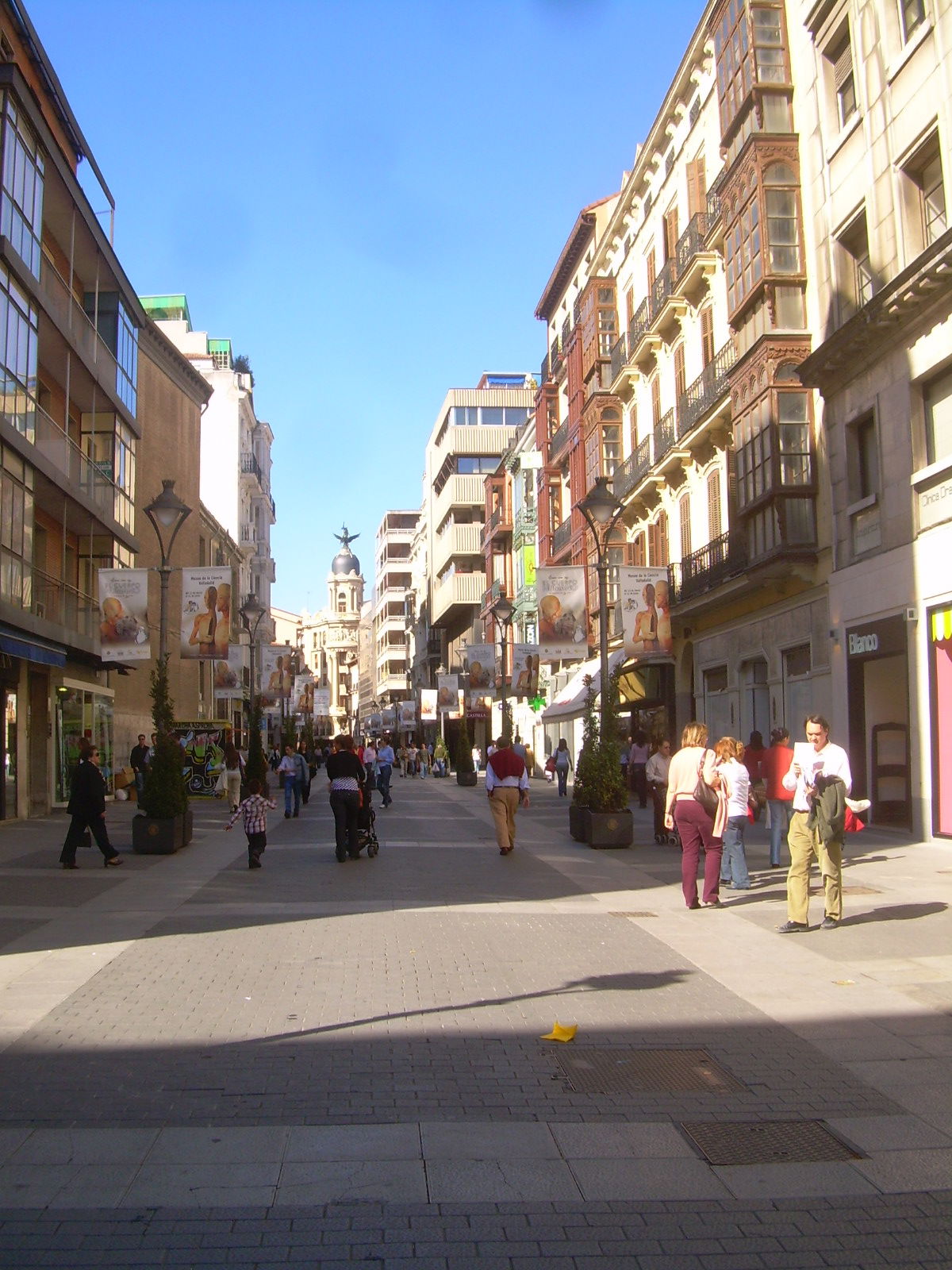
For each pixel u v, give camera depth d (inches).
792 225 919.0
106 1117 224.5
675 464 1229.1
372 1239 171.9
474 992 330.3
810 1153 207.8
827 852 425.7
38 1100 234.1
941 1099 238.1
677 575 1228.5
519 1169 199.3
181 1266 162.9
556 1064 261.0
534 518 2208.4
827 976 349.4
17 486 914.7
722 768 546.3
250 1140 212.1
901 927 424.5
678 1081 249.6
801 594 920.9
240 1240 171.3
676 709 1288.1
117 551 1328.7
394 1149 208.5
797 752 436.8
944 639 691.4
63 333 1043.3
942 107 680.4
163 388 1753.2
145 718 1644.9
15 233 895.1
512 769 710.5
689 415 1152.2
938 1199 187.9
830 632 858.1
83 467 1143.0
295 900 514.3
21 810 1014.4
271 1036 283.4
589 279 1614.2
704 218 1167.0
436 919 458.3
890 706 799.7
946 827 693.9
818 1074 254.5
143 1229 174.9
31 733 1079.6
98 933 425.4
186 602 948.6
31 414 945.5
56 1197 186.4
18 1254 165.8
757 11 941.2
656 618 952.3
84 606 1175.0
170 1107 229.9
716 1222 178.7
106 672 1362.0
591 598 1567.4
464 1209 183.0
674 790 491.8
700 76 1196.5
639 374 1424.7
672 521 1285.7
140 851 721.0
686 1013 307.9
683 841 487.5
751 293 932.6
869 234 783.1
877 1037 283.6
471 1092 241.1
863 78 791.1
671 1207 184.2
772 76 936.9
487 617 2640.3
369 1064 260.5
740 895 522.3
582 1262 165.2
